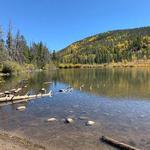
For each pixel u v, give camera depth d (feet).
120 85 196.54
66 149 59.52
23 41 521.24
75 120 86.28
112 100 126.31
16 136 68.44
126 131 73.51
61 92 158.40
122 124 80.79
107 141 64.13
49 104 116.98
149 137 68.28
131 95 142.41
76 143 63.46
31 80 249.34
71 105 113.80
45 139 66.49
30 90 170.09
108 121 84.48
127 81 229.66
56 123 82.48
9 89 171.12
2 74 332.80
